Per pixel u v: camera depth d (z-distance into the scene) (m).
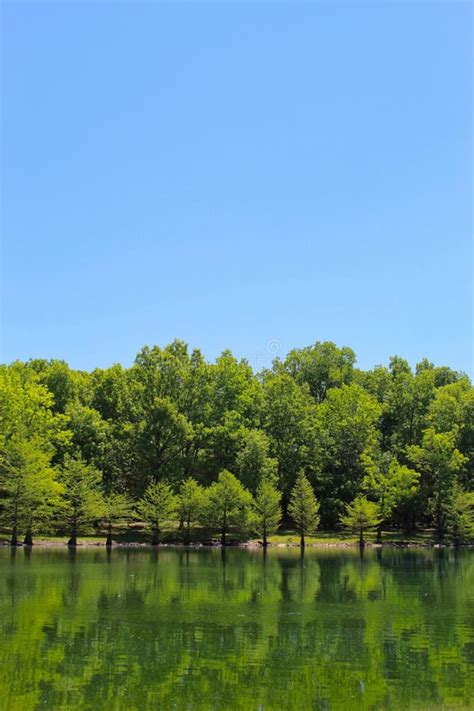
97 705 20.97
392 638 30.53
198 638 30.05
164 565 60.50
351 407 108.62
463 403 112.75
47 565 58.03
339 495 104.75
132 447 96.12
